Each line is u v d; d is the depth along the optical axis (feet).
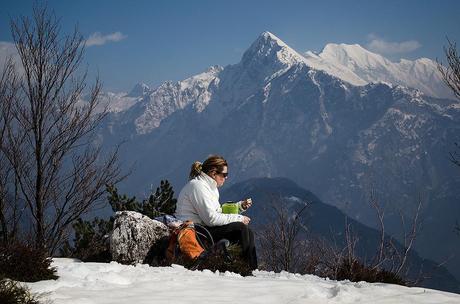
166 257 25.02
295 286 18.66
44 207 34.47
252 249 26.09
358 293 18.02
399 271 30.40
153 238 25.80
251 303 16.24
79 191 34.99
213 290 17.35
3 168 34.71
